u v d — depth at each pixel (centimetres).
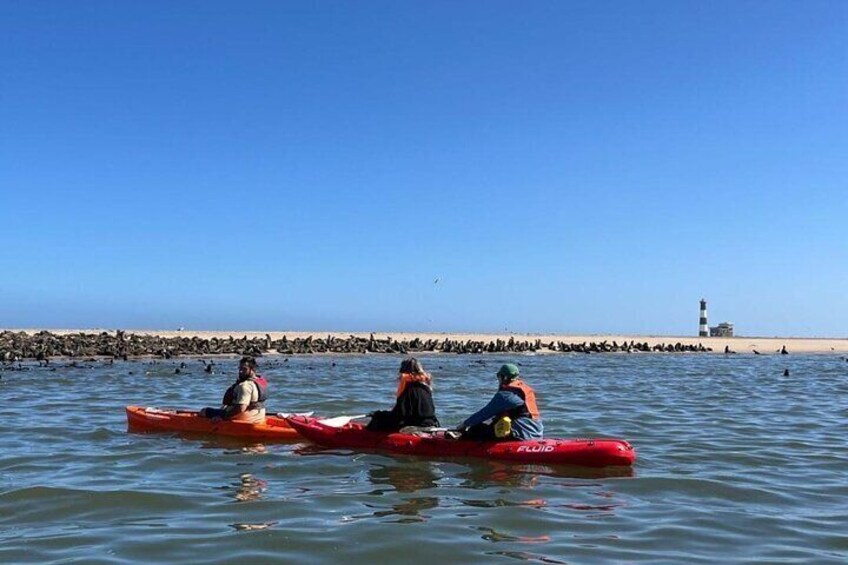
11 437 1316
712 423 1555
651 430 1452
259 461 1122
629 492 928
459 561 661
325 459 1136
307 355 4034
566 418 1611
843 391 2356
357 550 688
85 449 1207
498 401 1140
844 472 1056
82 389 2169
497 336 6562
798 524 786
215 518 795
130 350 3572
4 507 837
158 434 1365
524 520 792
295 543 707
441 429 1211
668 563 656
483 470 1055
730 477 1014
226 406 1374
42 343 3619
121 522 781
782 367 3669
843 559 671
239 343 4144
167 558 664
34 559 660
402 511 827
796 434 1404
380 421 1227
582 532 752
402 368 1251
